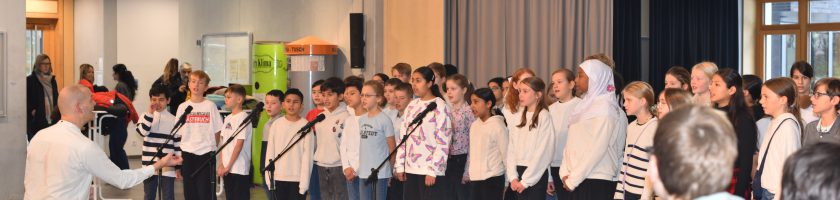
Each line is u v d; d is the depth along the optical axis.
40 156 3.87
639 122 4.21
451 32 8.34
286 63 8.72
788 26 10.41
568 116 5.00
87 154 3.85
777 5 10.48
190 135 6.22
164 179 6.41
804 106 4.85
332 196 5.73
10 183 6.27
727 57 9.95
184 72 9.84
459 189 5.23
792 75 5.42
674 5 9.78
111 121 7.52
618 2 8.67
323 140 5.72
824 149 1.74
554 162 5.00
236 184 6.02
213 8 10.42
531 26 7.92
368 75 8.67
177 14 12.23
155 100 6.38
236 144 5.98
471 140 5.04
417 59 8.48
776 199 3.48
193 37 10.76
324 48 8.53
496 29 8.09
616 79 5.46
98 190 7.81
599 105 4.41
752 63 10.52
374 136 5.34
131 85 10.24
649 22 9.56
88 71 9.84
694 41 9.86
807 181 1.73
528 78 4.78
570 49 7.69
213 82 10.31
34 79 8.31
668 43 9.70
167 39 12.17
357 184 5.51
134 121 7.75
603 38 7.52
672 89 4.00
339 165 5.68
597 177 4.39
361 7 8.70
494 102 5.02
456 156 5.17
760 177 3.78
